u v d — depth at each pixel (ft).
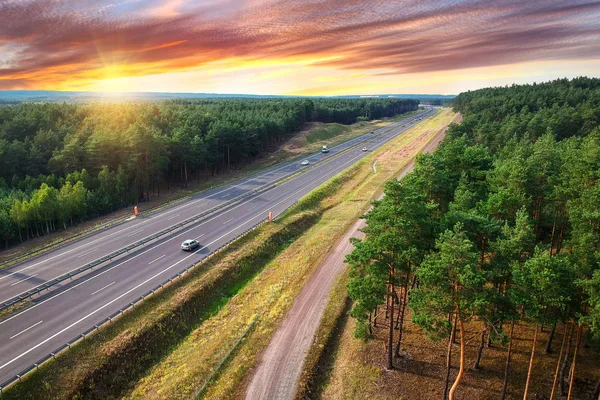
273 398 90.94
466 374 96.73
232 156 373.40
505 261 80.94
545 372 95.61
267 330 115.65
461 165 151.43
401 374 98.02
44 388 91.97
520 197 112.88
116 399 97.19
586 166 124.88
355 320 120.37
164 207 238.48
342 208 233.14
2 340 106.93
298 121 522.06
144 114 356.38
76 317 118.52
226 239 184.65
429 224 92.58
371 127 626.23
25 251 175.22
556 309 77.00
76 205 210.79
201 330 123.54
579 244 89.66
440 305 79.05
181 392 94.43
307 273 148.87
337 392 94.07
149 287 137.90
